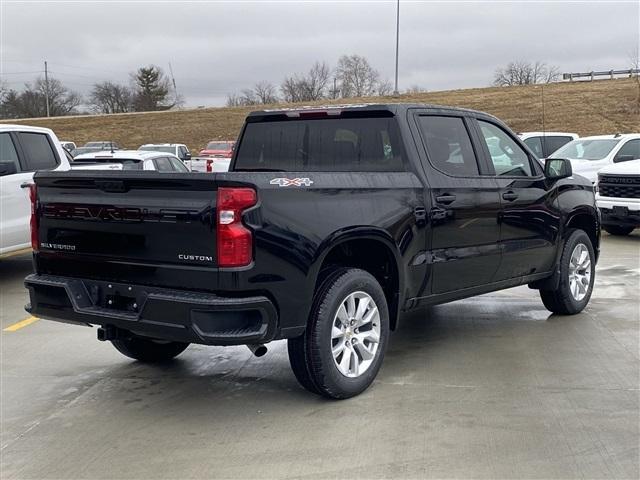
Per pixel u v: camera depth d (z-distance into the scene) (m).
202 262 4.12
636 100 47.06
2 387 5.27
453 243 5.50
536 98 53.72
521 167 6.41
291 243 4.27
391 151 5.29
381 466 3.82
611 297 8.03
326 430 4.32
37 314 4.89
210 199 4.08
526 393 4.90
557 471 3.73
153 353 5.79
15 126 9.27
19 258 11.33
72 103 107.00
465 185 5.59
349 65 91.75
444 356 5.81
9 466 3.93
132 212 4.35
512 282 6.30
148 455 4.04
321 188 4.51
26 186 8.74
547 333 6.50
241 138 6.07
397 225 4.96
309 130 5.68
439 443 4.09
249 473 3.78
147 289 4.32
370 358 4.91
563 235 6.83
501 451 3.97
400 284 5.09
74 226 4.68
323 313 4.53
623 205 12.41
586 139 16.05
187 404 4.84
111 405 4.85
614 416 4.47
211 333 4.05
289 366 5.68
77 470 3.87
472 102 55.09
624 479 3.64
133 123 65.19
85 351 6.21
